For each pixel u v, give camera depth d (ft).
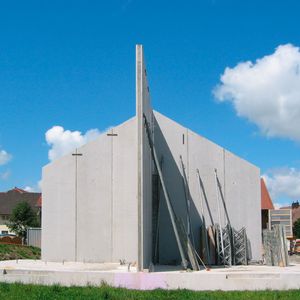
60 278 61.98
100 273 60.95
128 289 58.44
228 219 87.92
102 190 86.99
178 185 87.76
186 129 89.40
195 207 87.76
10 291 55.72
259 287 59.93
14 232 205.36
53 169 87.81
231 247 84.38
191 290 58.39
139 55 67.56
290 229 116.26
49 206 87.10
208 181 88.63
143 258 65.16
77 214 86.74
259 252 87.81
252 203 88.79
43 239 86.58
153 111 88.58
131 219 85.92
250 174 89.35
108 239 85.97
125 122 87.92
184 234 75.10
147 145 73.97
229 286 59.72
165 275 59.93
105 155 87.56
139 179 65.57
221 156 89.30
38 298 51.39
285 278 60.49
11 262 84.53
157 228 84.02
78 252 86.02
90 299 50.85
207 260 82.64
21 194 291.58
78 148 87.86
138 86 67.21
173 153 88.69
